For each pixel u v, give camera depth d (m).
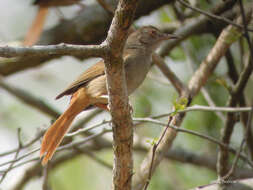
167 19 14.13
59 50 5.74
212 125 12.67
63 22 12.50
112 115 6.81
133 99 13.36
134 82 9.34
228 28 10.34
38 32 12.36
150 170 6.68
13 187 12.73
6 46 5.46
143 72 9.59
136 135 13.13
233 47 13.59
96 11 12.39
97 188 13.30
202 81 10.28
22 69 12.53
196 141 12.90
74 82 9.01
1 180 8.16
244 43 13.28
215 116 12.55
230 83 12.48
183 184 12.59
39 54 5.62
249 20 10.29
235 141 13.12
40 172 12.91
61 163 13.32
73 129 12.33
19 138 8.39
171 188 12.53
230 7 11.06
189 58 12.37
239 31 9.80
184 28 11.95
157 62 10.54
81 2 12.53
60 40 12.38
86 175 13.48
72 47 5.82
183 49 12.72
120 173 7.18
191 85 10.30
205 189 8.64
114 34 5.87
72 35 12.36
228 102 9.86
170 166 12.95
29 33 12.33
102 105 9.17
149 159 9.31
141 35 9.95
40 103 13.07
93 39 12.59
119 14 5.69
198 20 11.87
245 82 9.60
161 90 13.48
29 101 13.01
